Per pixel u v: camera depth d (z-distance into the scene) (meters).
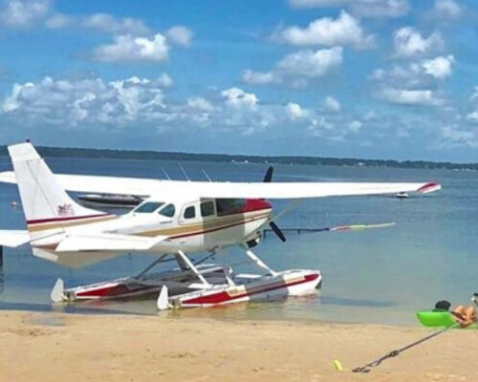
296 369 9.40
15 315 14.04
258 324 13.73
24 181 16.66
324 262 25.36
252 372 9.12
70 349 10.61
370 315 16.33
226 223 19.30
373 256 27.17
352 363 10.12
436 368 9.79
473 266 24.78
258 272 23.42
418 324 15.09
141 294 18.64
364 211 54.56
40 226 16.86
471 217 48.84
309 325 13.78
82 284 20.22
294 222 43.06
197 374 9.02
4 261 24.45
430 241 32.81
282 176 119.31
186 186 20.48
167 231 18.06
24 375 9.02
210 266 20.66
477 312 14.15
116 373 9.09
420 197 81.25
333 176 129.12
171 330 12.53
